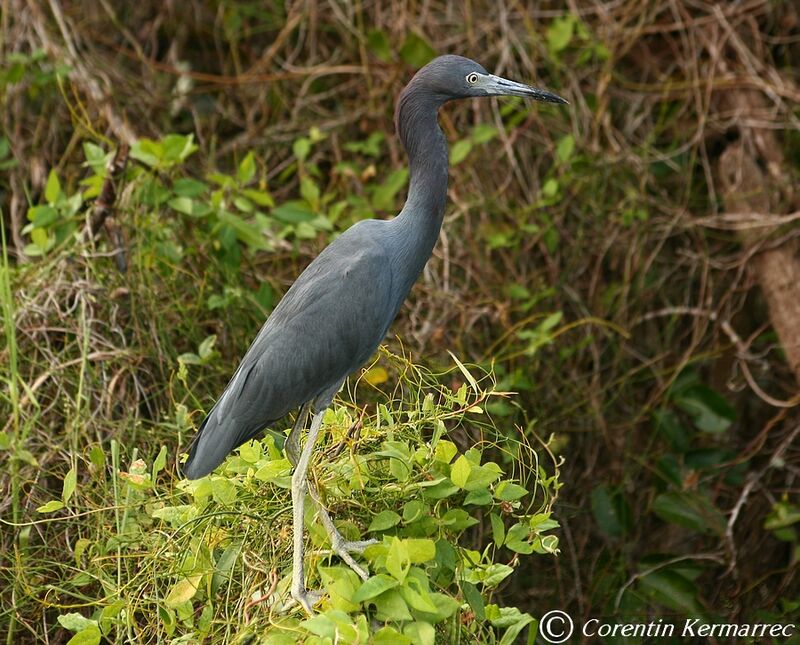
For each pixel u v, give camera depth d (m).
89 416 8.61
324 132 12.55
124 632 7.15
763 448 11.62
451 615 6.05
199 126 12.80
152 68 12.72
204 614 6.48
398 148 12.24
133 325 9.39
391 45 12.62
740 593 10.31
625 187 11.88
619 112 12.73
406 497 6.47
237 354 9.82
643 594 10.20
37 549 8.12
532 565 10.35
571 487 10.91
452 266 11.32
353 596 5.61
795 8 12.96
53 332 9.30
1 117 11.94
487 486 6.65
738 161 12.17
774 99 12.27
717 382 12.18
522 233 11.54
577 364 11.19
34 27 12.17
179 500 7.60
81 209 10.90
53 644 7.98
